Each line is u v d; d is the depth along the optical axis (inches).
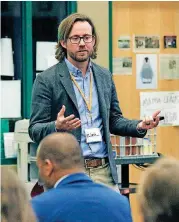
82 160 157.5
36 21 320.5
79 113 210.5
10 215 109.0
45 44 322.0
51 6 322.3
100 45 330.6
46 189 164.7
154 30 344.5
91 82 215.0
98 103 214.4
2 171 113.1
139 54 341.4
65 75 211.8
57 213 145.8
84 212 146.7
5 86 316.8
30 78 320.2
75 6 324.2
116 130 221.9
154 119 214.2
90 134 209.9
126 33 338.3
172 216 107.8
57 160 154.9
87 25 212.2
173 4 347.6
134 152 263.0
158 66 346.0
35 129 205.6
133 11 339.0
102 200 148.7
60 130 200.1
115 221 147.8
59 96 209.6
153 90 345.4
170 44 347.9
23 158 290.0
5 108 316.2
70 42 211.0
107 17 331.6
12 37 318.3
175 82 349.4
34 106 210.8
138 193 112.1
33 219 111.2
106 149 213.9
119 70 337.7
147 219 109.3
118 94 338.3
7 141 313.1
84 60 211.2
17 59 319.0
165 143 348.5
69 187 150.7
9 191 110.3
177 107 350.0
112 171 213.6
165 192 108.4
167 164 113.1
